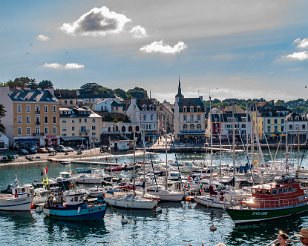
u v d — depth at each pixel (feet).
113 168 334.03
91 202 211.82
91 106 631.97
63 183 276.62
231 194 222.69
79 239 169.48
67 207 195.21
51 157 425.28
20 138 479.00
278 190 196.24
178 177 284.20
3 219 198.49
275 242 75.66
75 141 527.81
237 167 322.34
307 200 205.57
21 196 213.66
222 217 200.44
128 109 615.98
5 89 478.18
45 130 498.28
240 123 595.06
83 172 328.29
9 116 476.54
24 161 401.49
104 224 190.19
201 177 279.08
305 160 427.33
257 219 189.88
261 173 263.49
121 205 217.15
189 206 222.07
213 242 164.55
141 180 268.41
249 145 431.02
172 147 515.50
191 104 608.19
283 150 531.50
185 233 176.04
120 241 166.61
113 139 536.83
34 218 200.23
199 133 602.85
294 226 185.98
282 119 613.93
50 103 501.15
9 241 167.12
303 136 614.75
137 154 472.85
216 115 599.57
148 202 212.23
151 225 187.83
